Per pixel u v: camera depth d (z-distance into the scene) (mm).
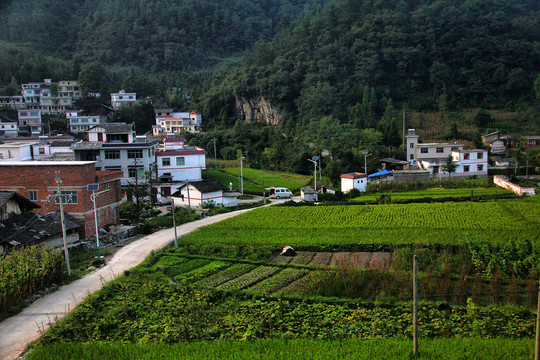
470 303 27797
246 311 28312
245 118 138375
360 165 90812
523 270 32625
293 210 57375
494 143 102000
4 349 24906
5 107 124750
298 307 28688
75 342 25109
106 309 29391
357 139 99062
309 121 116438
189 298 30344
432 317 27188
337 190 69625
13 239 38719
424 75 127688
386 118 108375
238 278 34812
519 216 49750
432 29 131250
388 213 53656
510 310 27500
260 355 22828
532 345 23047
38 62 148125
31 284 32250
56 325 26625
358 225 48812
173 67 189500
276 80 126188
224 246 42719
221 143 118938
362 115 112062
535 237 41594
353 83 122750
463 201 61250
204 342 24641
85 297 31266
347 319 27062
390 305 28734
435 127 111125
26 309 30375
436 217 50688
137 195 55688
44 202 48688
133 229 50219
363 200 63750
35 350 23844
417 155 90062
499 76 123625
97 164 68062
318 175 92312
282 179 87688
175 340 25078
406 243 41156
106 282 34531
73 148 67125
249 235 46531
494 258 33250
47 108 132625
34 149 75875
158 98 156125
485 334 25125
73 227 45344
